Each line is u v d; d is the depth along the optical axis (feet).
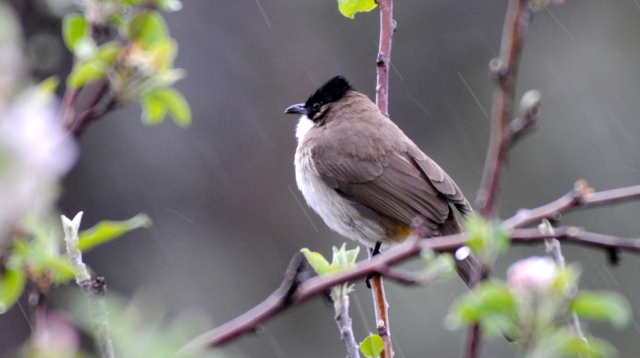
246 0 47.65
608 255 11.02
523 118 10.11
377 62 22.72
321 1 49.08
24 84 9.21
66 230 13.10
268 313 10.55
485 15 50.75
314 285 10.87
